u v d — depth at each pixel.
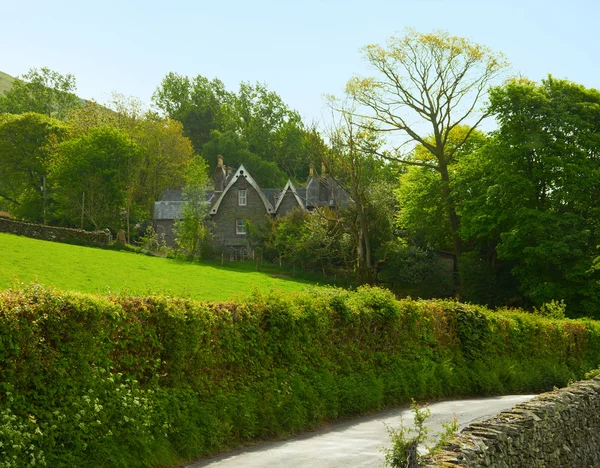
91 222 71.44
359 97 54.00
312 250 57.06
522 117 48.69
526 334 27.48
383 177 74.88
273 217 70.81
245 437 14.21
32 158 82.50
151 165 84.75
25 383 10.03
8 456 9.30
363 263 53.47
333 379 17.70
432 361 22.23
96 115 86.38
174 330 13.11
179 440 12.47
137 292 13.48
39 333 10.41
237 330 14.98
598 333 32.62
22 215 79.88
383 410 19.03
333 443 14.20
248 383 14.98
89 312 11.25
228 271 52.47
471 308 25.02
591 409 13.77
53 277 36.69
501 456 9.11
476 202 51.12
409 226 59.28
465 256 54.06
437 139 55.41
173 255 57.06
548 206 49.56
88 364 11.09
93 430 10.87
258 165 106.88
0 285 31.67
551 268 47.69
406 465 7.39
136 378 12.34
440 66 53.66
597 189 47.50
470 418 16.89
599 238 46.50
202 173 62.84
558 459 11.52
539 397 12.76
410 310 22.05
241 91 129.75
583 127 48.00
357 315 19.56
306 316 17.41
